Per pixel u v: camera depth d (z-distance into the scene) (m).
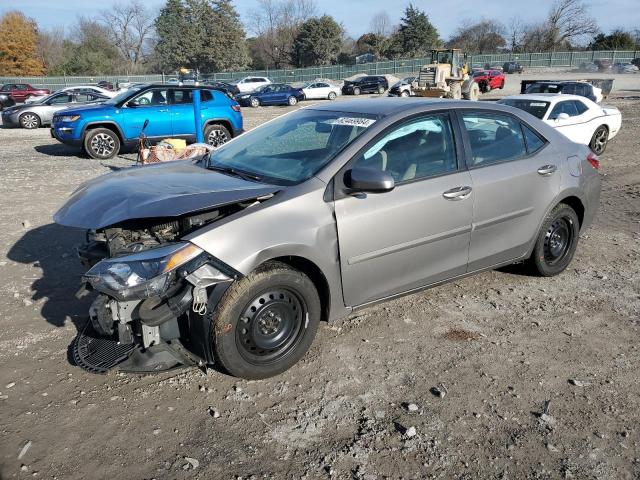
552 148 4.88
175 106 13.20
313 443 2.99
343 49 75.88
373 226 3.72
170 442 2.98
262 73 63.09
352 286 3.77
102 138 12.64
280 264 3.45
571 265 5.64
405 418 3.20
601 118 12.34
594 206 5.30
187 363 3.35
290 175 3.75
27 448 2.90
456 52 28.73
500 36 88.19
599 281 5.23
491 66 62.66
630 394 3.46
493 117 4.54
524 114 4.83
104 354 3.44
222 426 3.11
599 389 3.51
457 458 2.89
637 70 60.06
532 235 4.79
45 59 71.25
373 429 3.11
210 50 67.44
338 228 3.58
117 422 3.12
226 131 13.91
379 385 3.51
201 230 3.22
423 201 3.93
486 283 5.14
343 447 2.96
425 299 4.77
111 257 3.26
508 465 2.85
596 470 2.82
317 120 4.33
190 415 3.20
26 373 3.59
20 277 5.16
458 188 4.12
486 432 3.09
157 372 3.33
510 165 4.50
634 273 5.45
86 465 2.80
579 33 83.19
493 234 4.46
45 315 4.39
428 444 2.99
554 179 4.80
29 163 12.00
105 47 77.62
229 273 3.23
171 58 70.50
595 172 5.27
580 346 4.04
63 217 3.43
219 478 2.73
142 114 12.85
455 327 4.28
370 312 4.50
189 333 3.44
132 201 3.33
